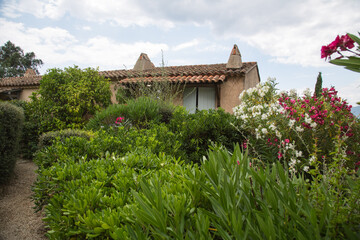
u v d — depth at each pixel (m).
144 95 8.32
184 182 1.42
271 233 0.88
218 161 1.44
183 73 10.17
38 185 2.74
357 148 3.50
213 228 1.19
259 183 1.18
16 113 4.74
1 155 4.49
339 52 1.50
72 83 8.99
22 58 36.78
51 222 1.91
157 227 1.06
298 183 1.40
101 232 1.37
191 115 5.68
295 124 3.84
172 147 4.18
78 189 1.88
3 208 3.65
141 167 2.32
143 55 13.34
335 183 1.33
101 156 3.08
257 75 12.31
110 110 6.87
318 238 0.90
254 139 4.78
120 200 1.56
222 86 9.79
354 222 1.04
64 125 8.39
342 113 3.77
